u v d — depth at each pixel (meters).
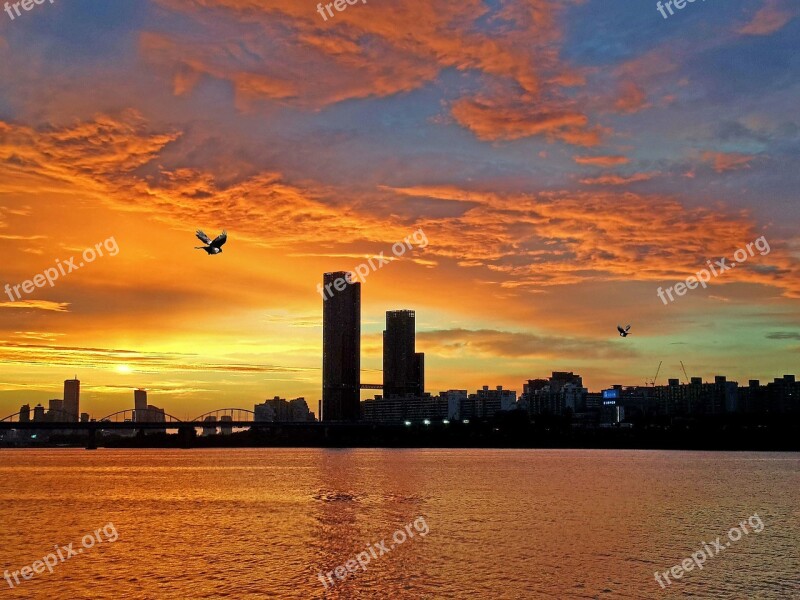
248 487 192.88
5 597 70.94
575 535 103.12
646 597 69.12
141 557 88.44
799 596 69.69
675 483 196.00
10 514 135.00
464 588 72.25
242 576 77.62
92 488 196.75
